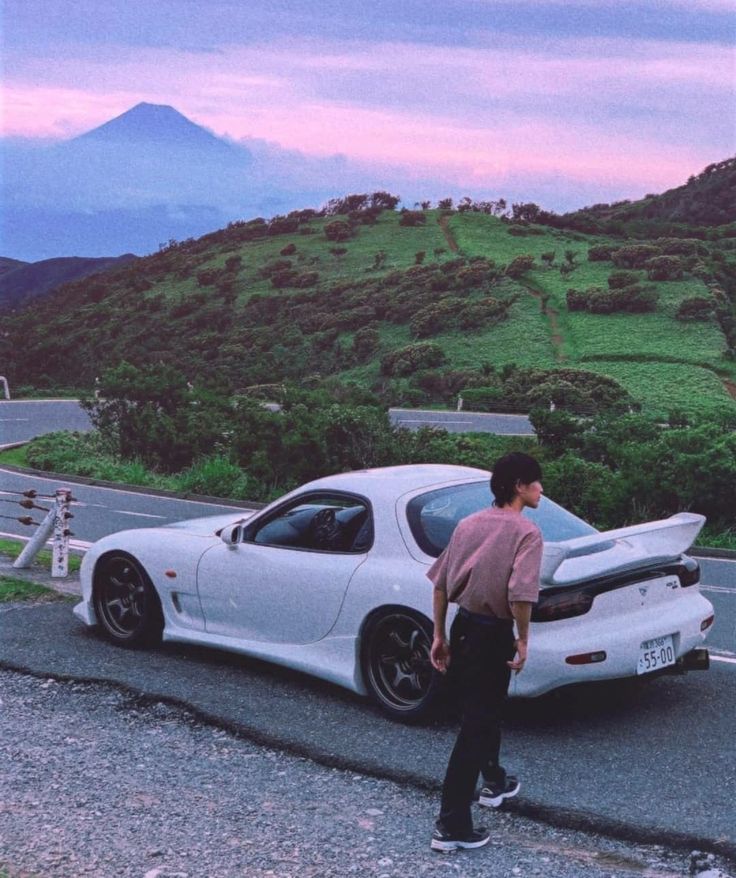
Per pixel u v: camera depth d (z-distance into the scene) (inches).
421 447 837.2
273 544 248.8
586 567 206.8
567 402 1866.4
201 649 276.2
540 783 181.5
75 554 481.1
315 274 4864.7
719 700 233.9
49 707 233.0
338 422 831.1
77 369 4638.3
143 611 273.3
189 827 165.0
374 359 3262.8
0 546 454.3
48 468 1016.9
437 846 156.2
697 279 3444.9
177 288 5526.6
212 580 256.4
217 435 1050.7
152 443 1051.9
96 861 151.3
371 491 235.3
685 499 585.9
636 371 2477.9
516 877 147.1
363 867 150.1
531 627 200.7
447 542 218.5
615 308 3201.3
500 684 156.6
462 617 158.4
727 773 186.5
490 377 2348.7
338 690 240.5
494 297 3538.4
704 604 227.5
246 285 5093.5
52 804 174.7
